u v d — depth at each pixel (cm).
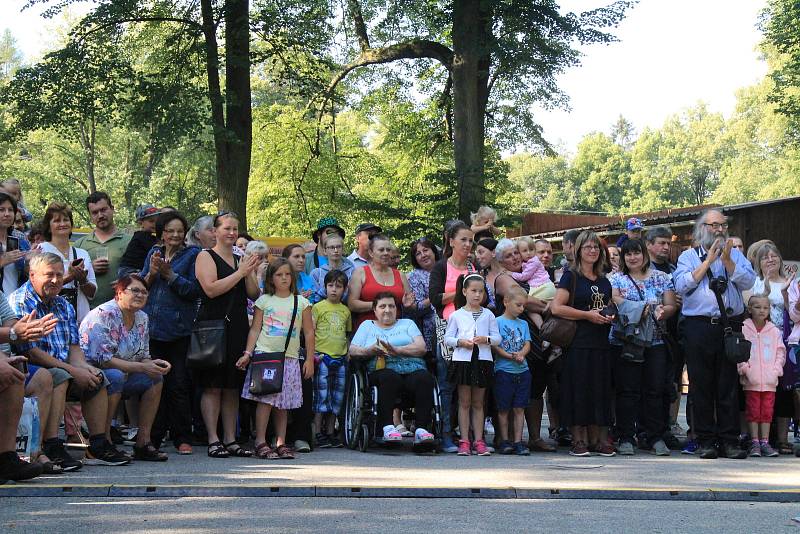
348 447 930
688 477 744
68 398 784
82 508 579
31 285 726
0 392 643
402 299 959
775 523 586
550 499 647
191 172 5362
